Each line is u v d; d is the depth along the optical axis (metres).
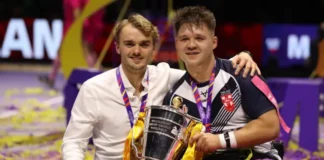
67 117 5.56
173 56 8.74
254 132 2.82
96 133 3.13
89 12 6.95
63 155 2.99
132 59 2.99
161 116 2.78
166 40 8.79
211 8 11.58
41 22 11.12
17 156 4.99
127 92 3.06
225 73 2.96
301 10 11.95
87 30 8.92
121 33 3.00
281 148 3.15
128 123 3.04
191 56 2.89
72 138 3.03
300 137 5.39
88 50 9.05
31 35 11.15
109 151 3.07
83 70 5.35
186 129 2.83
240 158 2.91
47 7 11.62
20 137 5.64
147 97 3.08
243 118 2.96
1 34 11.15
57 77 10.38
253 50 10.42
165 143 2.74
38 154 5.08
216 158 2.93
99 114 3.03
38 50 11.18
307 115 5.34
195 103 2.99
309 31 10.39
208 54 2.91
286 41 10.43
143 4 11.29
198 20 2.86
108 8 11.02
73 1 8.53
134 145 2.82
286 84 5.29
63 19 11.52
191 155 2.75
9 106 7.40
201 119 2.95
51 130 6.07
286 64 10.45
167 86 3.17
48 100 8.01
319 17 11.90
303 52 10.39
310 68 10.34
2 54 11.16
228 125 2.96
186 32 2.87
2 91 8.70
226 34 10.38
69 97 5.49
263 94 2.88
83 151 3.04
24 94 8.45
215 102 2.94
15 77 10.10
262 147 2.99
